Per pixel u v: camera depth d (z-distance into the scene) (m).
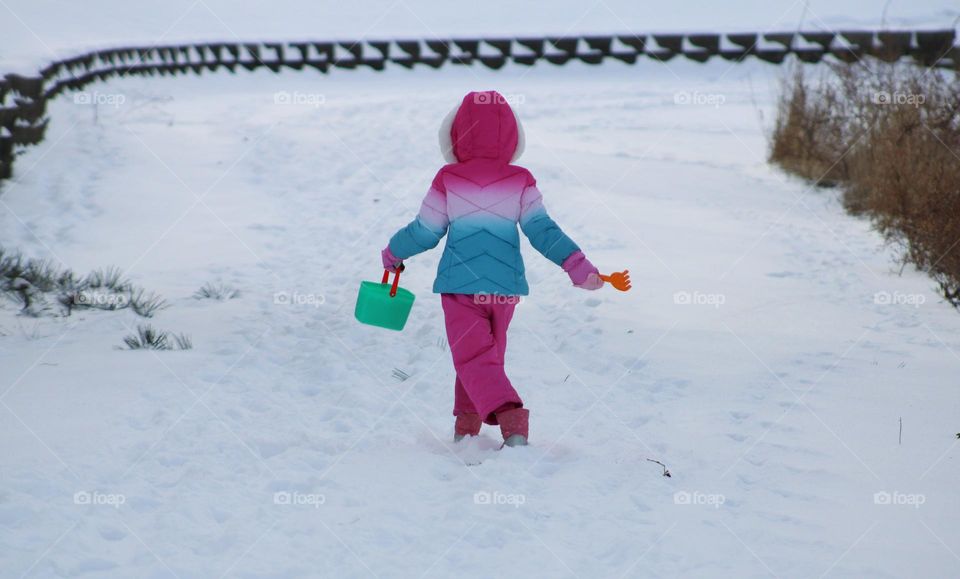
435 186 8.27
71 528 6.50
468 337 8.12
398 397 9.80
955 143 17.50
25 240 16.83
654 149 26.14
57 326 12.11
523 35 45.41
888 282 14.55
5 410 8.87
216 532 6.59
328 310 13.15
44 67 27.02
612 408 9.42
